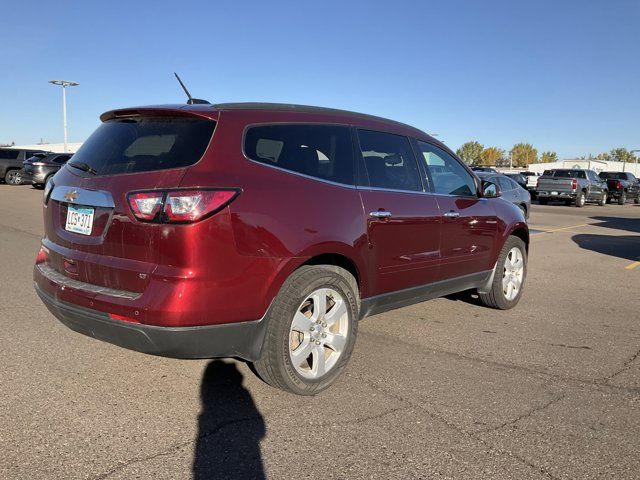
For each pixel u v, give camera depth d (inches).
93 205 128.9
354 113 165.8
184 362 159.3
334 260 145.7
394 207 160.6
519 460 110.7
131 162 128.3
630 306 240.8
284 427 122.3
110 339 125.2
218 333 119.4
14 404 130.3
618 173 1258.0
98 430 119.1
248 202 122.3
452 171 197.5
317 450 113.0
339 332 143.6
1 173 1050.1
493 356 171.2
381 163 165.5
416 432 121.1
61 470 103.5
